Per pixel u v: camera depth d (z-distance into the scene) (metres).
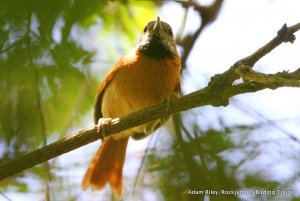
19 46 8.37
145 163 10.95
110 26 12.26
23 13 7.17
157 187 10.57
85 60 10.42
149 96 10.96
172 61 11.10
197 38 12.47
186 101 9.31
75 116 11.00
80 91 10.44
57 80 9.76
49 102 10.32
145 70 10.75
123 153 12.48
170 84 11.00
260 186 9.79
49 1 6.99
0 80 8.77
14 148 10.05
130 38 12.84
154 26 11.15
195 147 10.48
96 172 12.22
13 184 10.78
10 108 9.55
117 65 11.04
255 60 8.95
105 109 11.41
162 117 9.66
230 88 9.06
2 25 7.63
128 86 10.86
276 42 8.88
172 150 10.95
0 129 9.74
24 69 8.74
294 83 8.53
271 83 8.55
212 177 10.11
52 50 8.77
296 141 10.41
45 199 9.70
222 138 10.53
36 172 10.85
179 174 10.55
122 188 11.95
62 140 9.22
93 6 7.54
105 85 11.32
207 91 9.19
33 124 10.02
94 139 9.44
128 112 11.31
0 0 6.63
